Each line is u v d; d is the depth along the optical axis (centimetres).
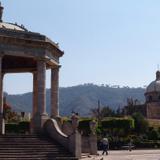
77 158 3734
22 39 4225
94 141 5012
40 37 4341
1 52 4134
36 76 4838
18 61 4900
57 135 3953
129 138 8088
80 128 7544
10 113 9450
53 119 4184
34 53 4312
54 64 4681
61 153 3772
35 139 3925
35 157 3578
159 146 8406
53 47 4556
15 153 3578
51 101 4697
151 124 10206
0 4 4666
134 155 5278
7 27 4519
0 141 3747
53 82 4719
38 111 4259
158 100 15362
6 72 4978
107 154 5334
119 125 8656
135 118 9375
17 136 3900
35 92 4772
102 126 8581
